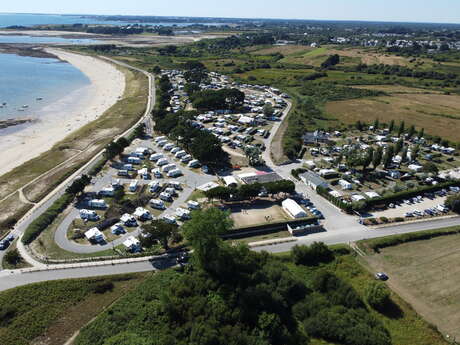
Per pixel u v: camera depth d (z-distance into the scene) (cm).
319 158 16788
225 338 6856
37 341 7050
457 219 11900
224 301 7725
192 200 12612
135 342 6712
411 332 7325
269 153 17050
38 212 11469
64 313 7712
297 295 8288
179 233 10388
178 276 8775
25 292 8050
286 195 13162
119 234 10550
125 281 8694
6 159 16188
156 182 13412
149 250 9856
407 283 8825
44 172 14650
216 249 8806
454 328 7544
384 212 12244
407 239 10556
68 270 8900
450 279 8975
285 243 10412
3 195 12756
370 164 16362
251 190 12075
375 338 6875
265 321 7181
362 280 8825
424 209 12488
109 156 15088
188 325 7238
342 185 13912
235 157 16450
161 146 17738
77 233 10419
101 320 7481
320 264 9431
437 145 18650
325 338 7231
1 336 7081
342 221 11600
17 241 10000
